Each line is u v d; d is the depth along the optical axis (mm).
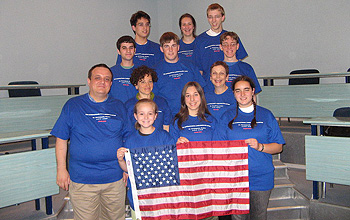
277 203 3510
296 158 4383
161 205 2379
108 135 2365
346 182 2816
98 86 2320
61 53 6488
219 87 2887
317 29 6383
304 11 6492
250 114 2479
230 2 7383
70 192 2412
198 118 2523
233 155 2410
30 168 2783
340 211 3027
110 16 7285
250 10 7137
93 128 2338
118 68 3141
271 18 6891
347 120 2936
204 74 3738
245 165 2400
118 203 2475
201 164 2412
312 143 2982
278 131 2432
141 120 2248
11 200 2680
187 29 3781
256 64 7203
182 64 3088
